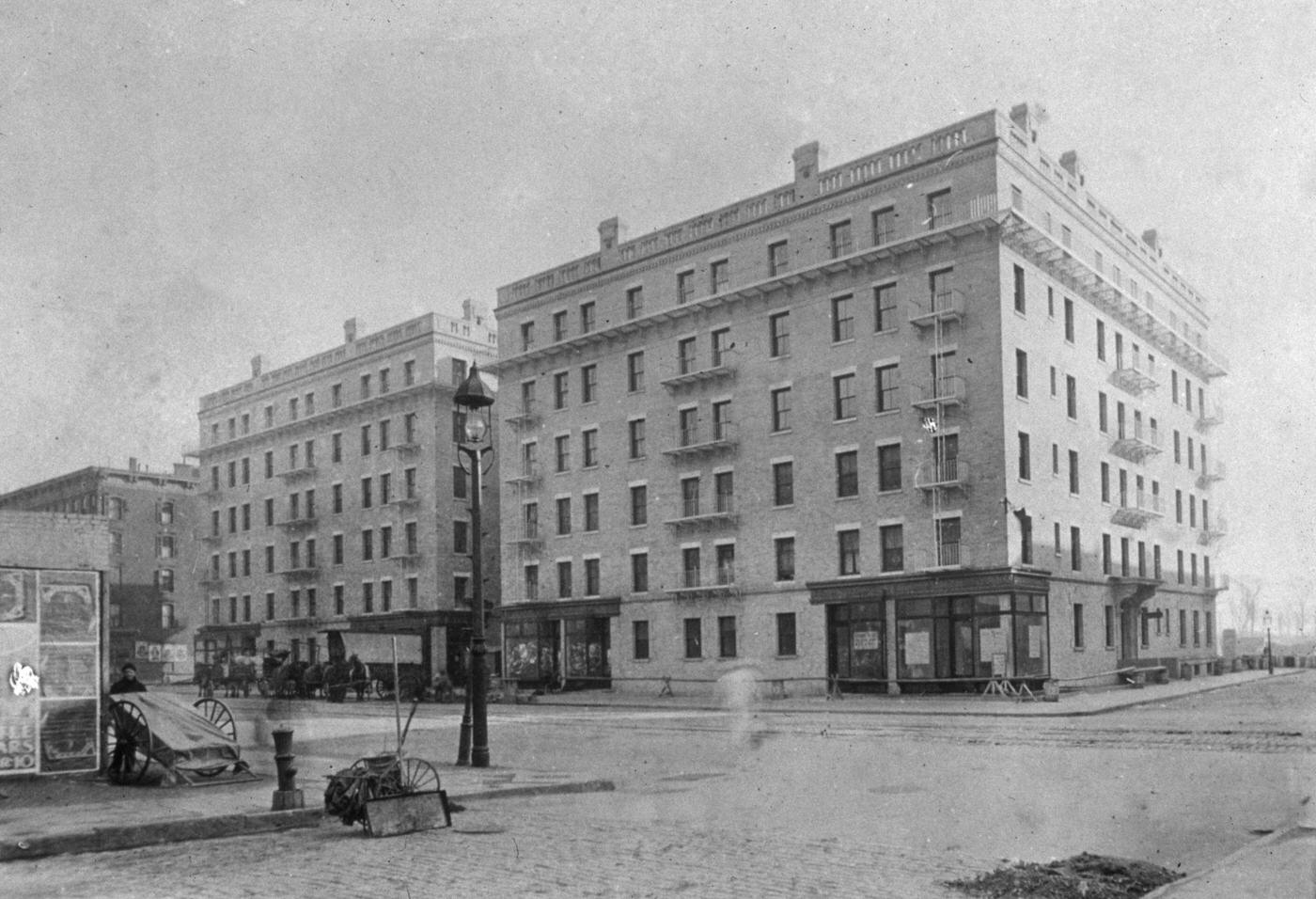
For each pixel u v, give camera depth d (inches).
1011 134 1598.2
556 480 2133.4
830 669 1667.1
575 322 2127.2
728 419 1859.0
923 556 1578.5
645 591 1953.7
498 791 536.4
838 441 1692.9
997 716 1138.0
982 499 1525.6
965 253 1573.6
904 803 510.3
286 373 2320.4
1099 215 1898.4
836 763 697.6
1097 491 1801.2
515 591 2186.3
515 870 346.3
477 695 687.7
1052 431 1654.8
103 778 571.2
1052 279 1701.5
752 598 1780.3
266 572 2153.1
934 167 1608.0
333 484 2421.3
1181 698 1432.1
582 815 474.3
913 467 1600.6
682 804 512.1
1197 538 2237.9
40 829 401.1
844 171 1717.5
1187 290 2285.9
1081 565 1713.8
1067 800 512.7
